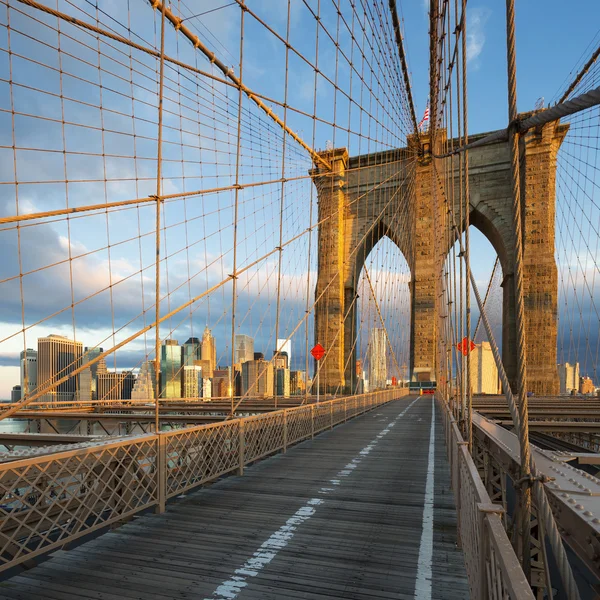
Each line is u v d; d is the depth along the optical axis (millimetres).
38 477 3301
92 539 4098
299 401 22797
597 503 3271
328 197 50781
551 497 3598
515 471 5645
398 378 41250
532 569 5027
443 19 11516
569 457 5176
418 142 49156
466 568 3344
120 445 4215
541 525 2684
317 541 4113
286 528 4469
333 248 49406
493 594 1884
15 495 3125
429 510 5113
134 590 3145
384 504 5355
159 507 4883
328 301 48188
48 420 15125
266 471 7305
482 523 2176
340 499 5566
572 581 1771
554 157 42906
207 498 5574
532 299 41062
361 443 10633
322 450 9555
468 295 5426
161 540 4102
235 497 5629
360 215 50500
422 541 4129
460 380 7668
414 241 47312
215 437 6246
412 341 47781
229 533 4305
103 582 3262
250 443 7613
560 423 13922
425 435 12180
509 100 2590
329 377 46250
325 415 13383
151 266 11398
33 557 3309
